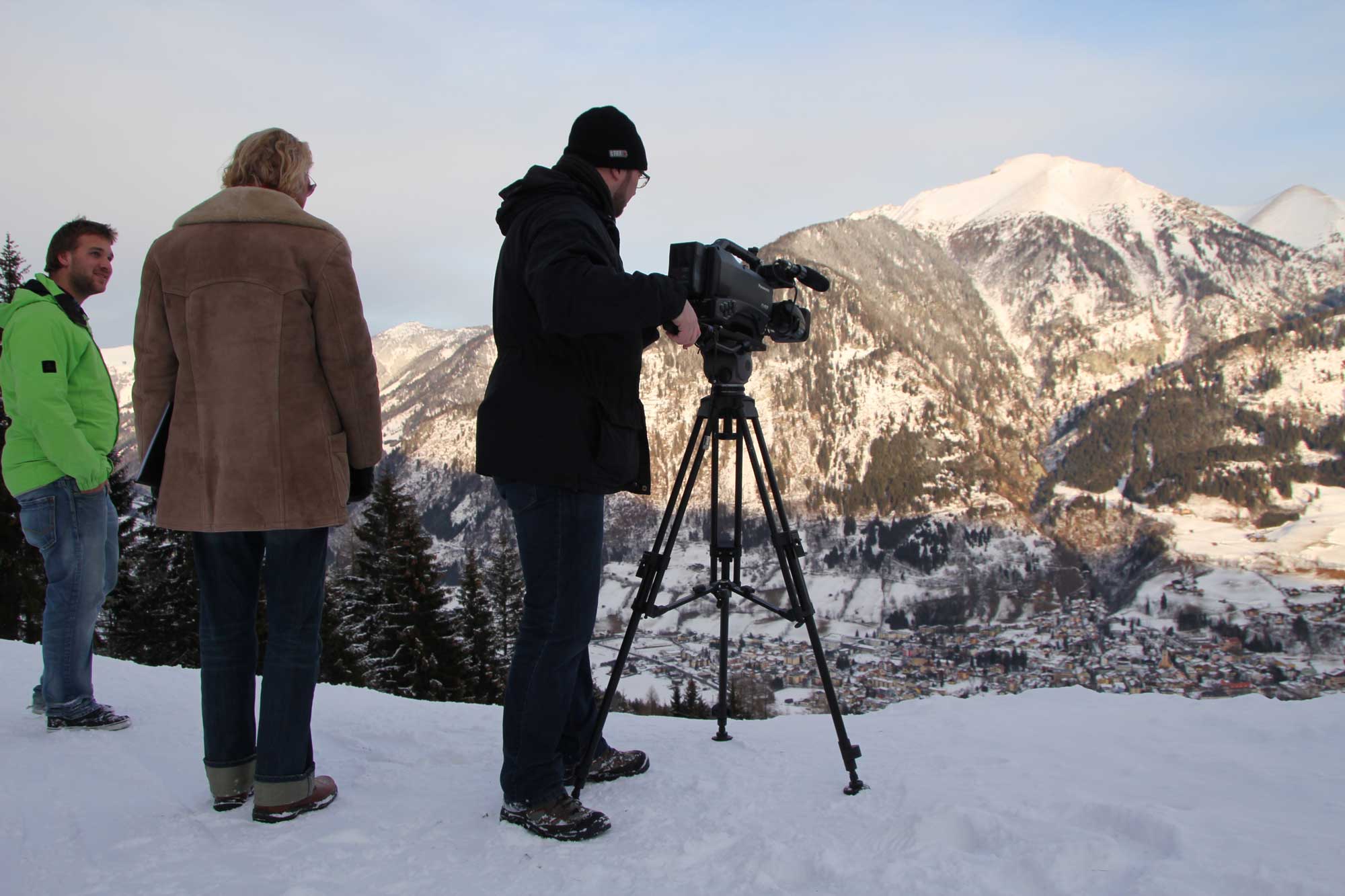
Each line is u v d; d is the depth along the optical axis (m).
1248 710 3.32
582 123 2.17
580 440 1.99
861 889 1.62
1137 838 1.79
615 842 1.94
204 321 1.99
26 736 2.78
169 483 2.04
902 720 3.50
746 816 2.09
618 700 29.42
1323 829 1.80
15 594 17.33
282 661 2.07
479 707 3.82
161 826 2.02
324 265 2.03
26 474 2.81
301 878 1.72
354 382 2.09
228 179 2.17
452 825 2.05
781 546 2.41
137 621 21.33
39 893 1.64
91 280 2.96
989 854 1.75
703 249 2.21
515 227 2.04
